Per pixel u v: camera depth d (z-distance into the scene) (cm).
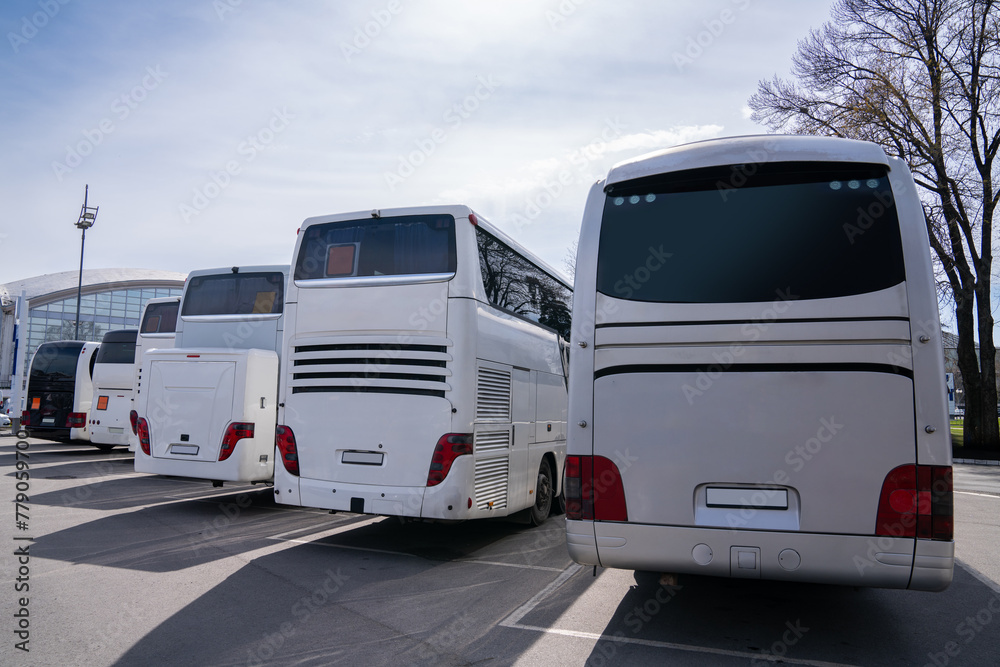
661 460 448
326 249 777
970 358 2564
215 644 440
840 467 419
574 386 471
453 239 736
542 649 446
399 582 618
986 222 2505
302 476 748
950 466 407
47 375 1889
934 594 599
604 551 453
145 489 1230
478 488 727
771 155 460
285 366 771
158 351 993
